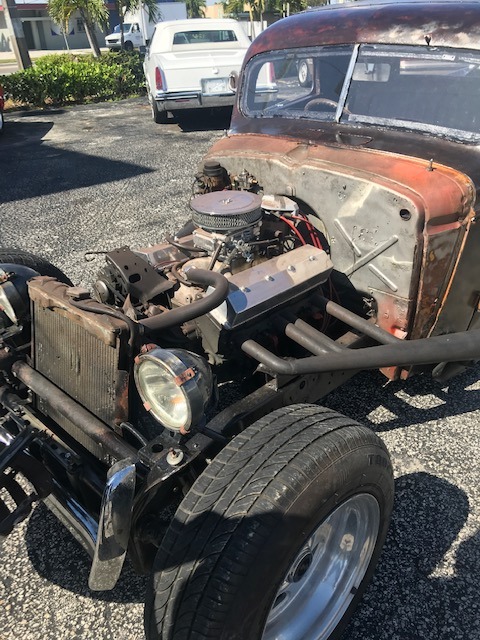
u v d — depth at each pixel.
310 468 1.71
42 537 2.54
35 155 9.51
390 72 2.88
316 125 3.12
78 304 2.06
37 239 5.88
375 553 2.11
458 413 3.22
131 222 6.30
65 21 21.91
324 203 2.70
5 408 2.58
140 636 2.13
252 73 3.54
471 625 2.12
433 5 2.89
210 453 2.02
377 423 3.15
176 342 2.38
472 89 2.63
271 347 2.56
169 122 12.09
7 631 2.15
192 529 1.68
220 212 2.40
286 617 1.94
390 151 2.71
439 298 2.67
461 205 2.48
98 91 16.11
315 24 3.22
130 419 2.09
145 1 26.48
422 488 2.72
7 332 2.55
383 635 2.09
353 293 2.80
